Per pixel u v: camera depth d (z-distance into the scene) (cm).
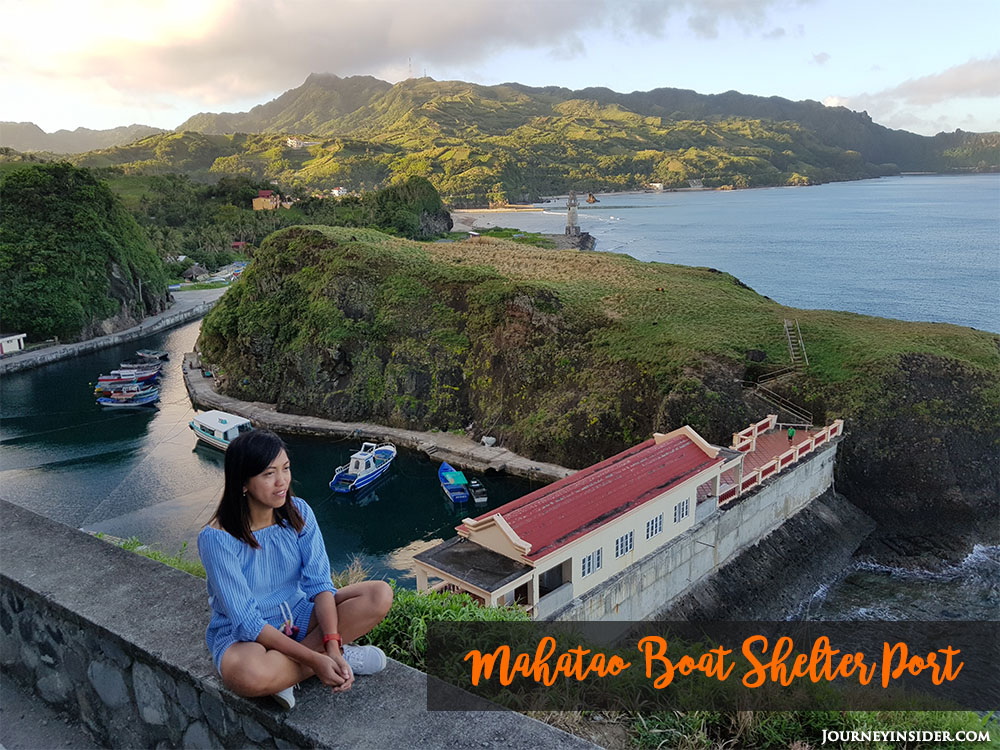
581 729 816
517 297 6066
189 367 8288
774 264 15412
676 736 823
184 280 14762
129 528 4500
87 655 581
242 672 435
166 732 536
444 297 6594
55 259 9856
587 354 5606
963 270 13888
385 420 6350
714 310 5841
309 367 6725
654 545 3033
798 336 5128
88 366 8912
